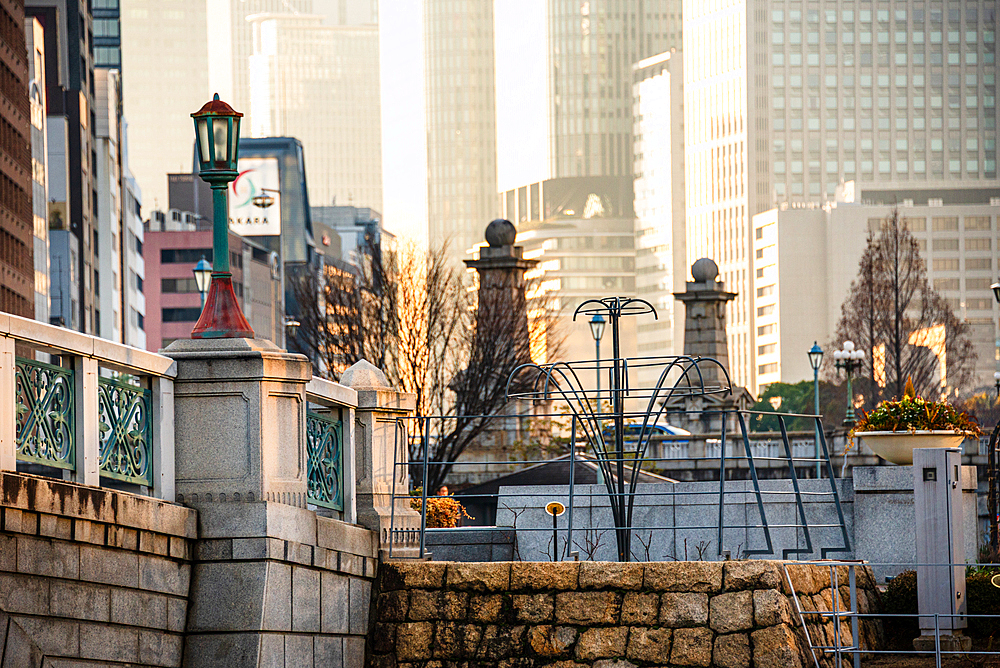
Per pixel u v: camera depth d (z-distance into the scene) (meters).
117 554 15.05
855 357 69.38
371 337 68.56
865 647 19.98
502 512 27.36
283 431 16.89
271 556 16.25
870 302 123.38
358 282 70.88
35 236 120.19
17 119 112.06
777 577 17.55
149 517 15.42
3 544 13.60
